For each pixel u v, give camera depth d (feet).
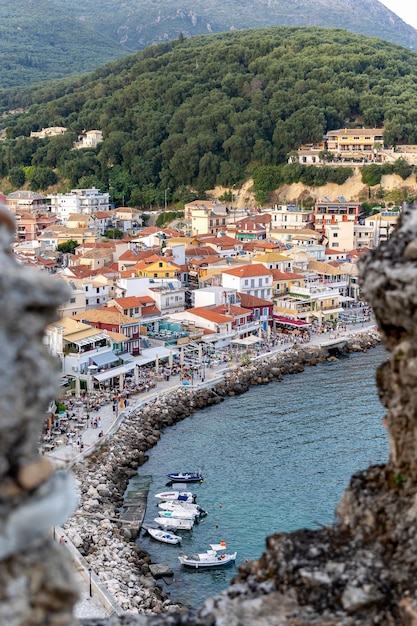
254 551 239.91
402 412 63.98
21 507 48.11
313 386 435.53
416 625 57.11
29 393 47.85
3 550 47.26
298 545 64.85
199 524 258.98
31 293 47.93
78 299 513.45
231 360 474.90
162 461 319.88
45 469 49.37
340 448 324.39
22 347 47.80
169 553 241.76
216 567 232.12
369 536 64.59
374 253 64.75
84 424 344.90
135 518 263.29
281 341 523.70
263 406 396.57
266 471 301.63
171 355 451.53
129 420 360.89
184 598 216.74
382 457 311.47
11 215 54.54
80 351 397.39
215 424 368.07
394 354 63.57
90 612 191.42
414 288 60.18
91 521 255.09
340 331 556.10
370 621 59.21
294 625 59.47
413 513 62.64
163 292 540.93
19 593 47.60
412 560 61.00
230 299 540.11
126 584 216.33
